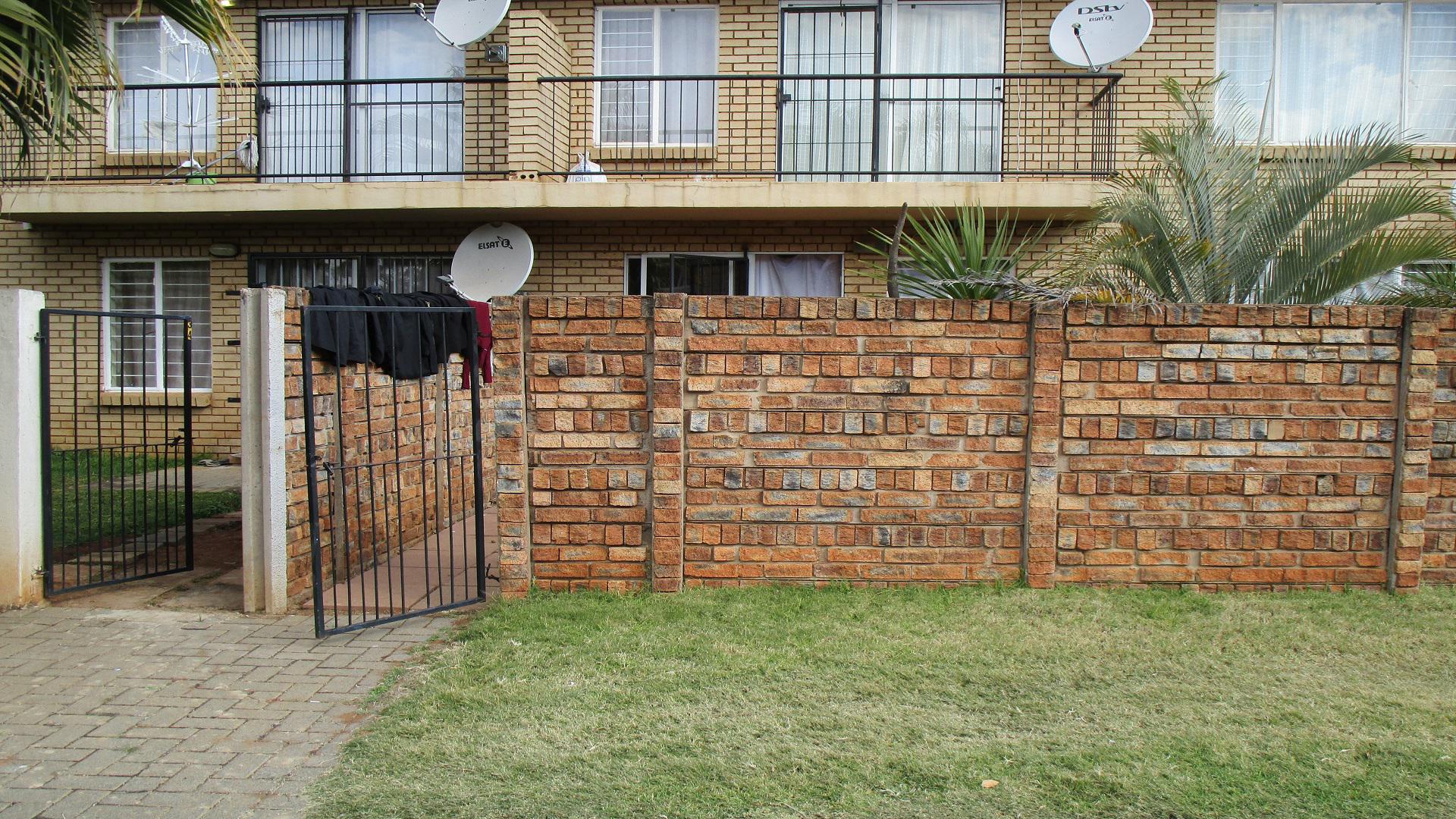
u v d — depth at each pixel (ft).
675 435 17.70
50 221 39.29
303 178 39.96
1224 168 21.83
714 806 10.86
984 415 18.02
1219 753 11.98
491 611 17.37
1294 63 36.60
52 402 40.45
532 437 18.01
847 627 16.16
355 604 19.15
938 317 17.88
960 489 18.07
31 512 18.97
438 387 26.99
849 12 37.93
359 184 35.19
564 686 14.07
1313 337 18.01
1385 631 16.20
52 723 13.29
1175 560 18.19
